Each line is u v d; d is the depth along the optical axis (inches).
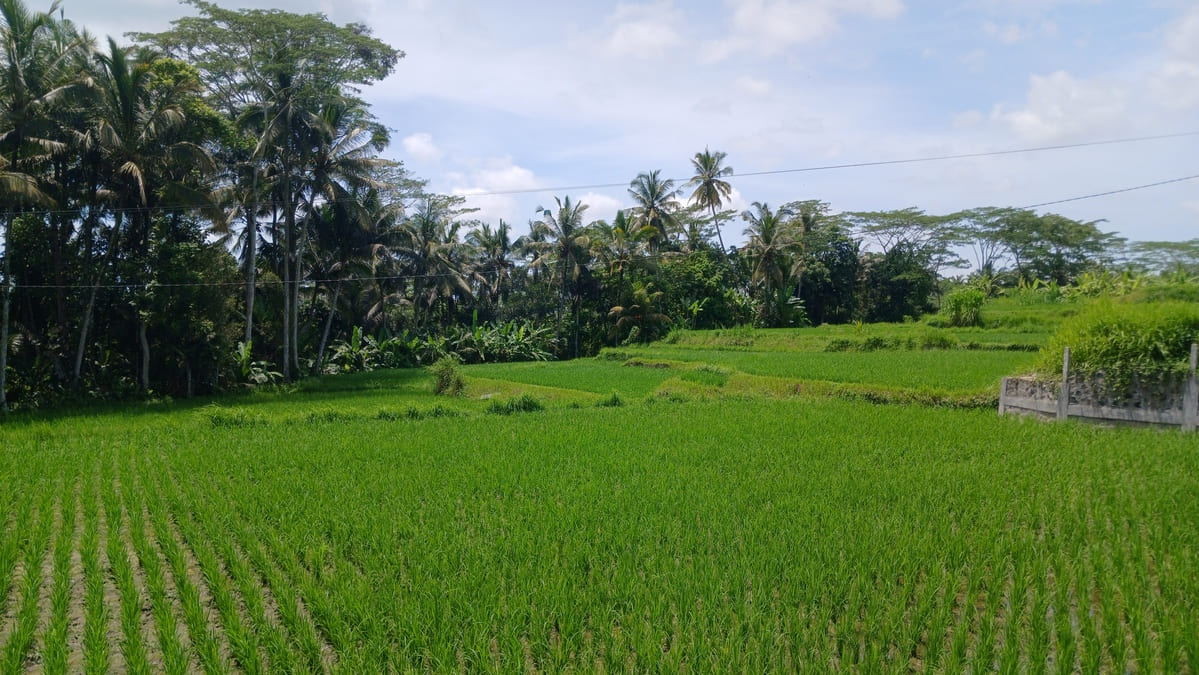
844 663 207.8
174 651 222.8
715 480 422.6
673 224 2140.7
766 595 250.2
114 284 1026.1
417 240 1669.5
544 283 2155.5
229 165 1228.5
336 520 346.6
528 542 307.0
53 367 1018.7
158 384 1106.7
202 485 437.7
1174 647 213.3
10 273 972.6
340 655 221.5
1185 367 550.3
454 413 776.3
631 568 282.5
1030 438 536.7
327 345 1739.7
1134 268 1863.9
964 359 1019.9
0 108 879.1
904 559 279.6
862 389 808.9
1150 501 358.3
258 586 267.6
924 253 2333.9
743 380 976.3
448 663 212.8
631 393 1047.0
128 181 1009.5
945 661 213.0
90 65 994.1
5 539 335.6
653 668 209.6
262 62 1285.7
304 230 1344.7
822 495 383.2
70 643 243.8
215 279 1130.0
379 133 1379.2
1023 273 2135.8
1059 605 242.4
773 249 1993.1
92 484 445.4
